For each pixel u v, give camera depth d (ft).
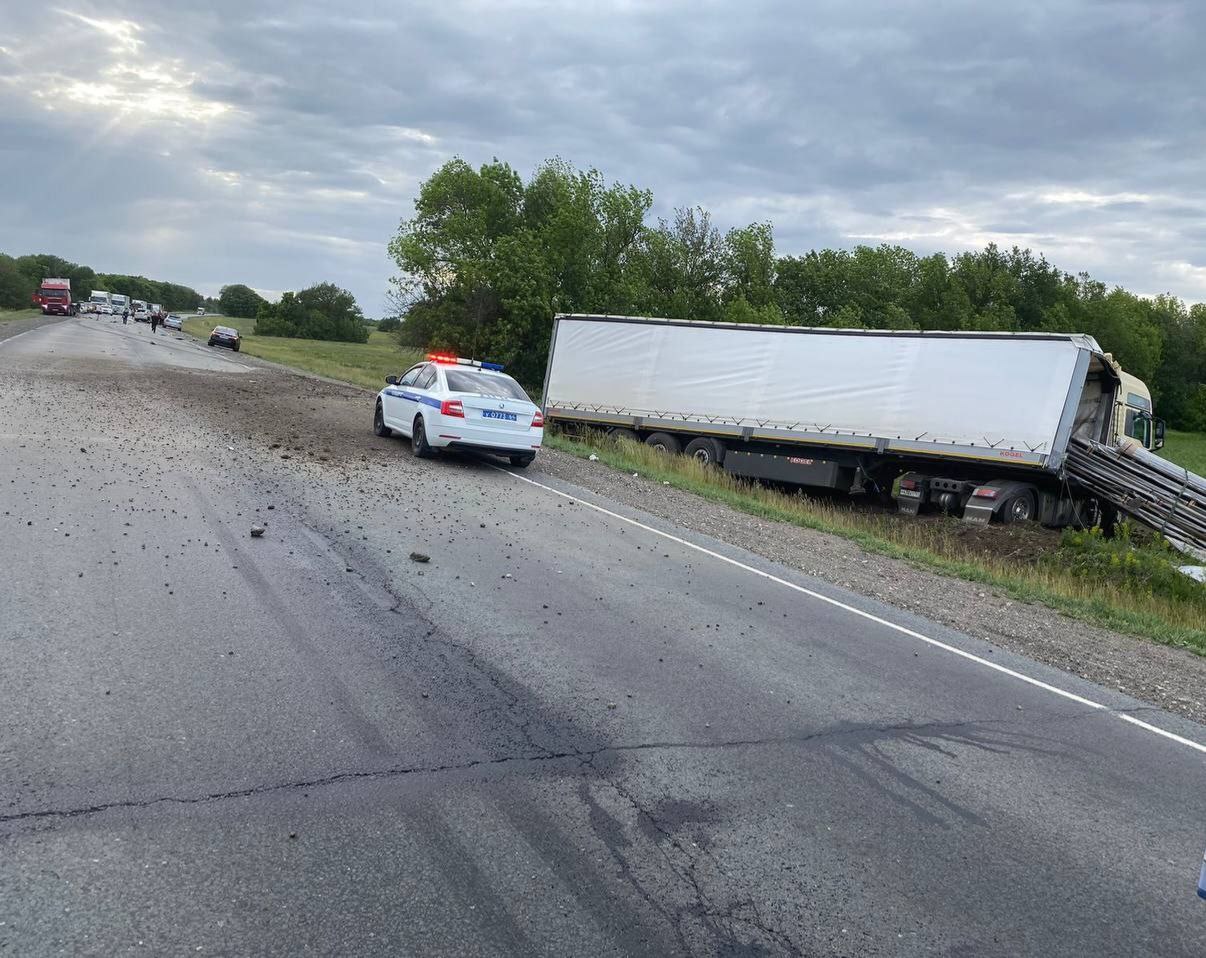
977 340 60.85
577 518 41.50
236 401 75.72
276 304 508.53
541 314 145.07
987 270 226.17
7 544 25.77
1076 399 57.31
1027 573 45.68
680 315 157.28
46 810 12.81
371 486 42.32
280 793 13.99
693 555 36.73
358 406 84.53
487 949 10.86
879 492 69.31
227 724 16.14
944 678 23.89
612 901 12.10
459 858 12.75
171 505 32.94
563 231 146.72
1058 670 26.45
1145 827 16.03
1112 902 13.37
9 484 33.32
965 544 55.47
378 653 20.59
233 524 31.14
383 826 13.37
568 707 18.80
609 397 81.35
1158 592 44.60
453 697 18.60
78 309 371.35
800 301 214.90
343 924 11.03
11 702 16.02
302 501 36.55
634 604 27.66
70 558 25.12
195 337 252.62
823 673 23.08
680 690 20.57
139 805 13.20
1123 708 23.27
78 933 10.40
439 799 14.35
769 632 26.40
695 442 76.28
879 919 12.35
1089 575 46.75
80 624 20.21
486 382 55.01
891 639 27.40
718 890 12.65
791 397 69.82
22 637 19.07
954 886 13.39
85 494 33.12
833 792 16.16
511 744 16.69
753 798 15.58
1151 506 57.16
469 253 151.33
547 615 25.27
